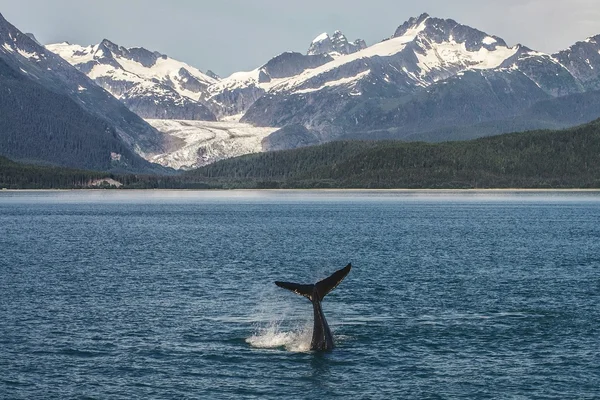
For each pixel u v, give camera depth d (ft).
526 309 314.76
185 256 515.91
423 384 220.84
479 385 219.82
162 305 325.21
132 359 242.99
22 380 223.51
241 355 247.50
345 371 231.71
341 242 624.18
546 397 211.00
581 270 435.53
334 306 323.16
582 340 263.70
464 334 272.51
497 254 524.11
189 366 236.43
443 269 440.86
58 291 360.28
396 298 341.41
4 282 388.16
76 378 225.56
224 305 326.24
